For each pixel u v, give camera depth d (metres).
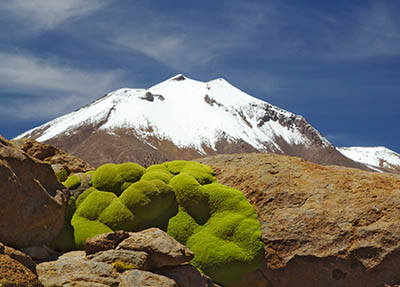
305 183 14.48
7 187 10.43
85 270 10.51
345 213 13.38
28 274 9.53
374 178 14.44
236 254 13.20
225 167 16.00
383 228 12.88
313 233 13.24
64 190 13.21
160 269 11.67
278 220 13.76
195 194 14.23
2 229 10.45
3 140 11.74
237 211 14.16
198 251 13.30
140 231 13.23
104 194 13.99
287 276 13.10
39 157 17.02
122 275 10.71
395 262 12.55
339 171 14.93
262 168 15.36
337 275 12.87
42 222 11.62
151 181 14.14
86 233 12.83
